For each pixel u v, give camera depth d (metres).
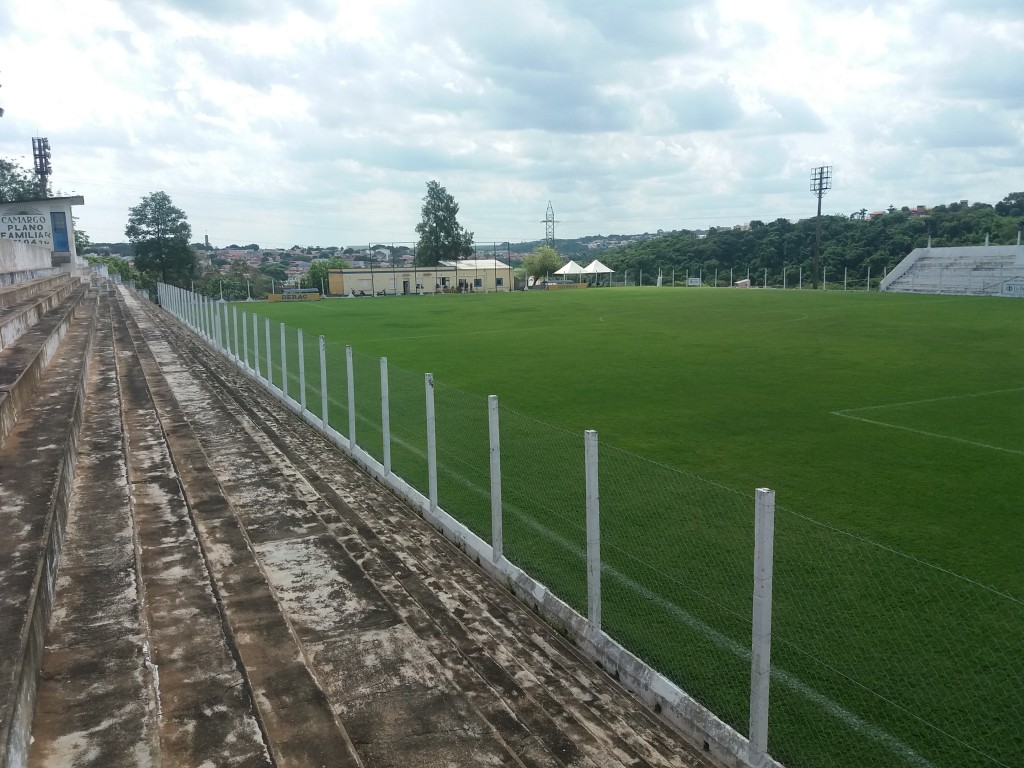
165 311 41.62
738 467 10.15
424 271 89.62
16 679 3.49
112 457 8.78
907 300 48.12
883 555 6.72
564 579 6.45
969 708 4.51
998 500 8.64
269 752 3.81
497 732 4.43
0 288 17.17
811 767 4.09
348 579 6.57
